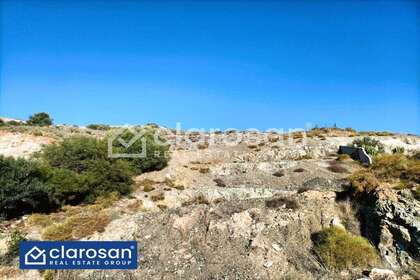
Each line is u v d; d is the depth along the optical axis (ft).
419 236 70.79
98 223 84.38
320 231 78.89
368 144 151.53
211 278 67.97
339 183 102.73
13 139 148.87
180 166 136.77
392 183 88.74
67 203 99.30
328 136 173.47
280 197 90.53
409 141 168.45
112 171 107.45
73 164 108.99
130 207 97.30
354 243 72.69
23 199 88.53
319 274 67.97
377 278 65.10
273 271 68.95
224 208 87.61
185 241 78.84
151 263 72.90
